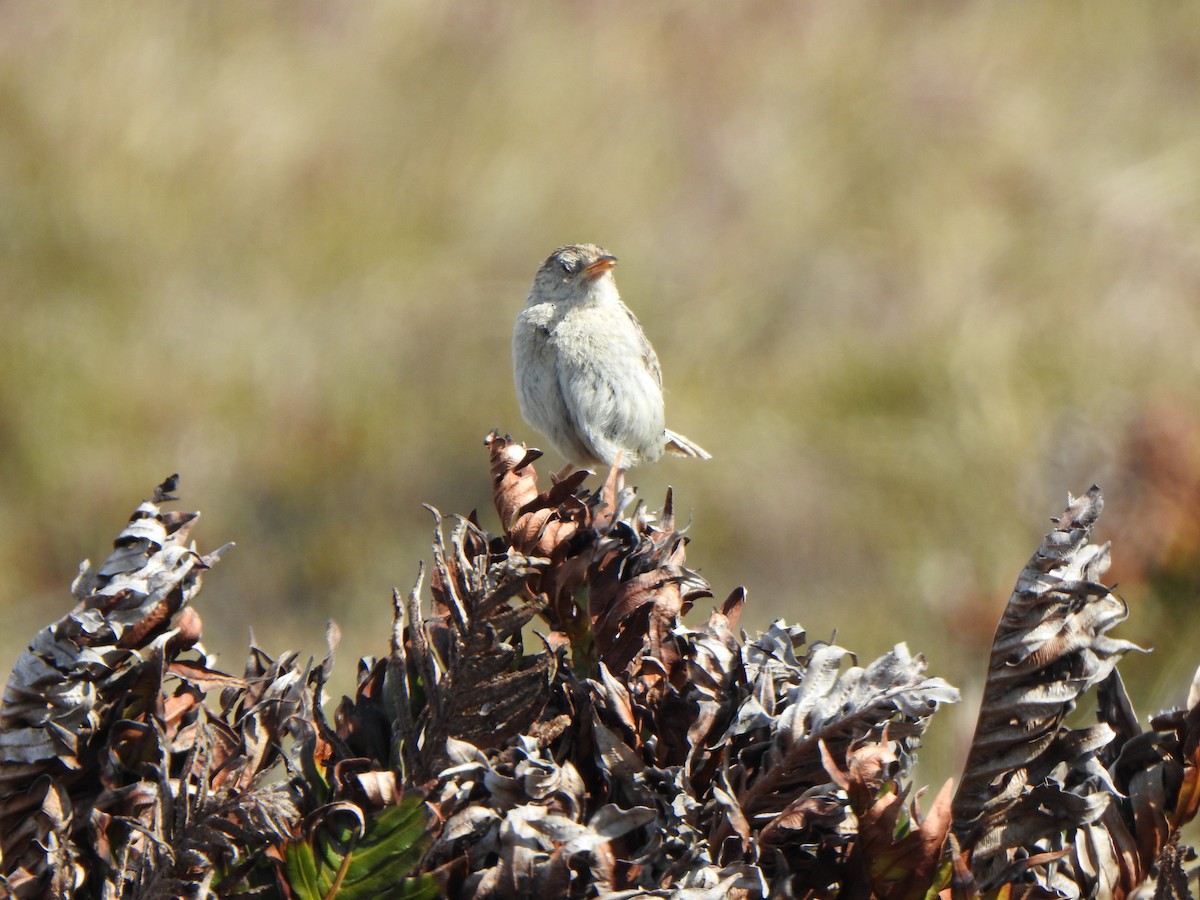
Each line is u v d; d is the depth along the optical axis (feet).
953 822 9.37
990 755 9.28
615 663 9.96
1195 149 58.95
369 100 55.72
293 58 57.21
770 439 42.83
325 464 42.91
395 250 50.26
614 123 57.77
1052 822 9.21
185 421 43.52
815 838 9.19
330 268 49.19
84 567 9.75
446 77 58.18
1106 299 48.88
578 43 62.13
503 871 8.45
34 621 39.19
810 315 50.03
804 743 8.96
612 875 8.55
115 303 46.03
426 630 9.80
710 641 9.73
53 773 9.59
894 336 47.21
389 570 41.37
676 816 8.79
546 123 56.39
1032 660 9.15
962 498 38.58
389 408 44.96
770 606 38.14
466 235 51.52
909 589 36.06
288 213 50.37
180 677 9.91
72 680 9.49
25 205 46.98
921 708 8.75
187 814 9.03
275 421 43.88
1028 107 62.95
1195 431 32.65
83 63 51.52
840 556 38.88
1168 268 50.31
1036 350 45.11
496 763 9.11
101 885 9.50
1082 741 9.41
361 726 9.82
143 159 49.73
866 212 55.88
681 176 56.49
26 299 45.34
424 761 9.14
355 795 9.14
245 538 41.50
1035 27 70.18
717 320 49.32
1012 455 39.19
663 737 9.74
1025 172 58.29
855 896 8.94
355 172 52.60
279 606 40.34
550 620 10.26
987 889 9.23
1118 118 63.21
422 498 43.42
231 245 48.96
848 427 43.06
